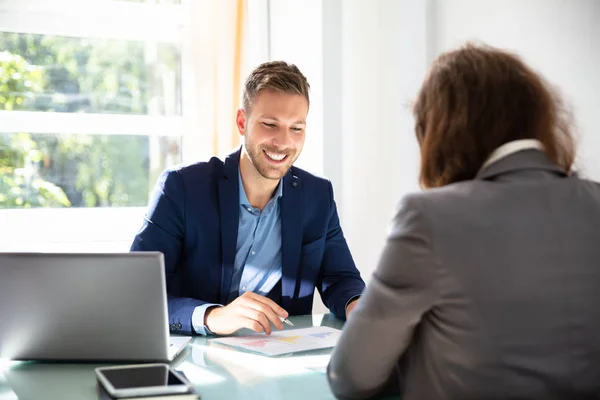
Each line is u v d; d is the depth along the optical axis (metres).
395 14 2.96
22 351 1.50
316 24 3.02
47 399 1.28
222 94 3.11
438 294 1.06
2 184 3.04
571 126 1.23
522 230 1.06
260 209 2.11
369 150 3.11
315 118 3.07
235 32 3.12
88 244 3.10
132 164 3.23
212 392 1.30
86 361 1.53
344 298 2.00
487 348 1.04
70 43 3.12
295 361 1.51
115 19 3.16
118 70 3.19
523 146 1.13
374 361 1.12
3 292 1.47
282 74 2.03
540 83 1.16
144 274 1.44
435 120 1.16
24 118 3.05
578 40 2.09
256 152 2.01
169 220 2.04
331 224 2.22
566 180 1.12
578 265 1.06
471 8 2.60
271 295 2.13
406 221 1.09
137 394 1.19
